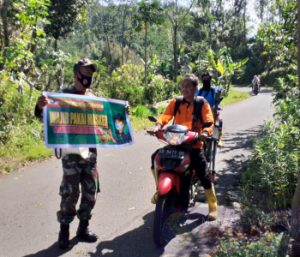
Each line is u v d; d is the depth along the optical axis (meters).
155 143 11.08
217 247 4.47
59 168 8.30
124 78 21.69
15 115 10.53
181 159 5.00
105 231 5.32
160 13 26.05
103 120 4.82
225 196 6.53
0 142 9.32
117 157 9.37
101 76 20.70
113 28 54.09
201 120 5.46
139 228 5.42
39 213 5.95
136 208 6.15
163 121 5.47
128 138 5.06
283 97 8.88
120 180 7.57
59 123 4.45
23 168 8.25
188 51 51.72
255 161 7.04
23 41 10.79
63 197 4.69
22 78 12.20
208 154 5.96
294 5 9.55
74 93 4.74
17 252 4.76
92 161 4.79
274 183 5.80
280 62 10.23
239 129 14.10
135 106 19.16
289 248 4.18
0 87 11.29
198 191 6.71
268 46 10.23
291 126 6.48
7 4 11.50
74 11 29.61
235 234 4.77
